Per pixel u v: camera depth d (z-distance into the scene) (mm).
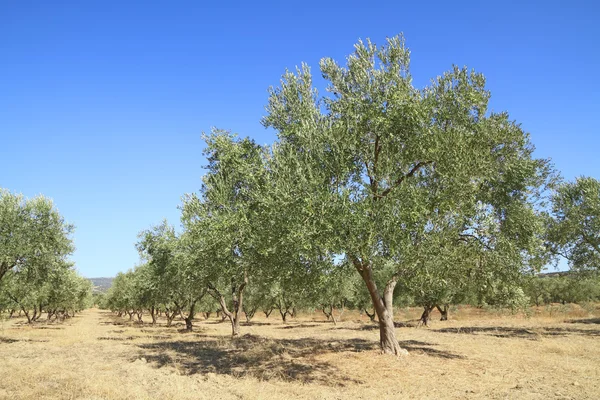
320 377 15070
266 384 14227
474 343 24938
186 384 14281
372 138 17781
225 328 50125
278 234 15352
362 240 14062
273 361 18594
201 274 28391
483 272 19281
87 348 25891
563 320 43750
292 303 60750
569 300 72000
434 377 14898
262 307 76000
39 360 20109
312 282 17422
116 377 15508
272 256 17484
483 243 18531
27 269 27578
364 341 26703
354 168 16453
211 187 21906
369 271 18266
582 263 32281
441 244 15555
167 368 17922
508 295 32438
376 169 16312
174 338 33938
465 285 20156
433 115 16891
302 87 18500
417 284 16672
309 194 14305
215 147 23297
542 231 20984
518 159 19812
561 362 18141
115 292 78938
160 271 39906
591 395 12312
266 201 15430
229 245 20312
